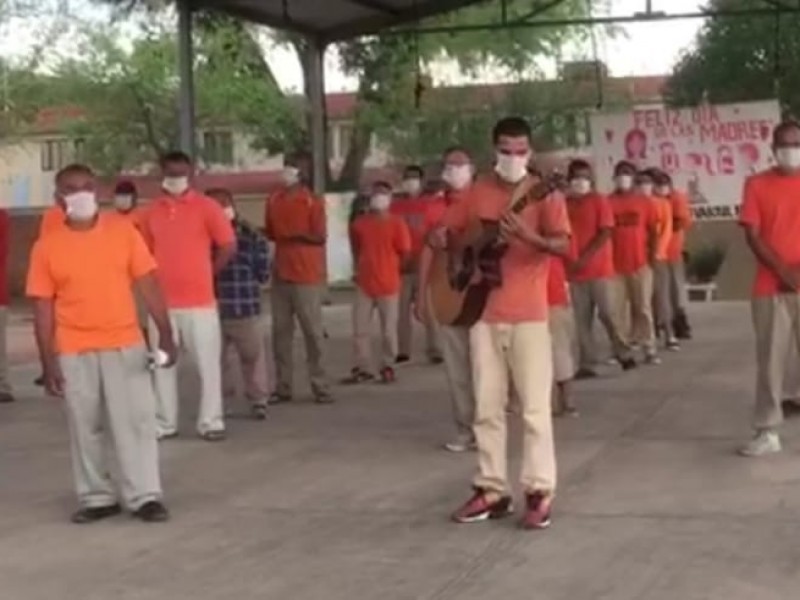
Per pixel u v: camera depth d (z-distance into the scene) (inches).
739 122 875.4
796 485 354.0
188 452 427.2
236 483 380.2
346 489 368.2
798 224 375.6
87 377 334.6
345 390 555.8
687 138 884.6
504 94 1189.1
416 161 1189.1
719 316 835.4
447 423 468.8
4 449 444.5
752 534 307.4
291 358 528.7
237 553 306.8
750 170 874.8
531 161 319.6
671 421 457.7
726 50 1141.1
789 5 869.8
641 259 606.5
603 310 569.3
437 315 324.5
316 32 893.8
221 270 456.8
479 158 1174.3
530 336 312.2
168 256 439.5
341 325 831.7
